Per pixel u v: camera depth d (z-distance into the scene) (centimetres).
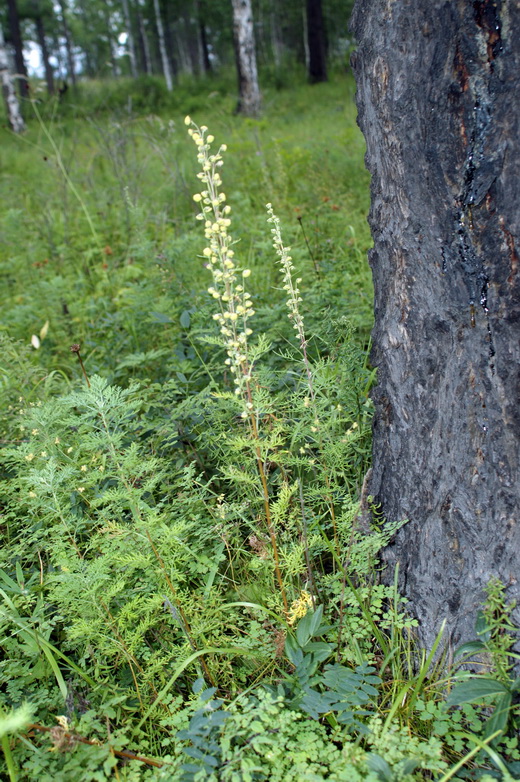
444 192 192
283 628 218
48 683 222
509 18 170
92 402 220
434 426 215
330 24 2945
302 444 289
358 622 227
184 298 406
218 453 287
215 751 179
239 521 271
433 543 220
